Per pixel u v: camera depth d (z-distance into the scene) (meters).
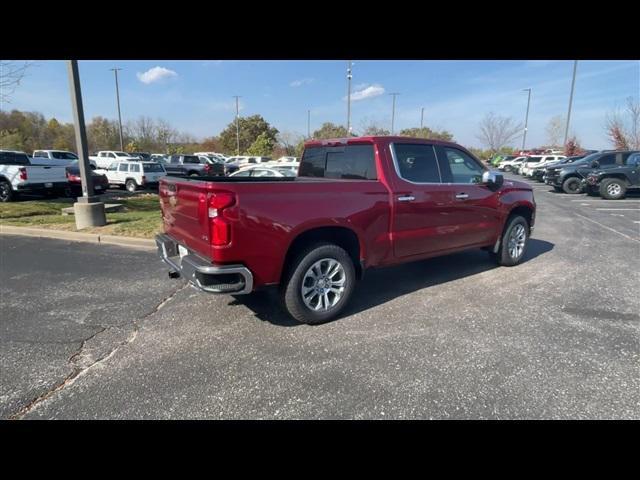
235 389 2.76
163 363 3.11
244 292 3.35
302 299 3.67
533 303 4.33
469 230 5.06
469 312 4.09
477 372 2.95
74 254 6.51
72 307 4.25
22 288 4.86
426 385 2.79
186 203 3.57
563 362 3.08
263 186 3.33
